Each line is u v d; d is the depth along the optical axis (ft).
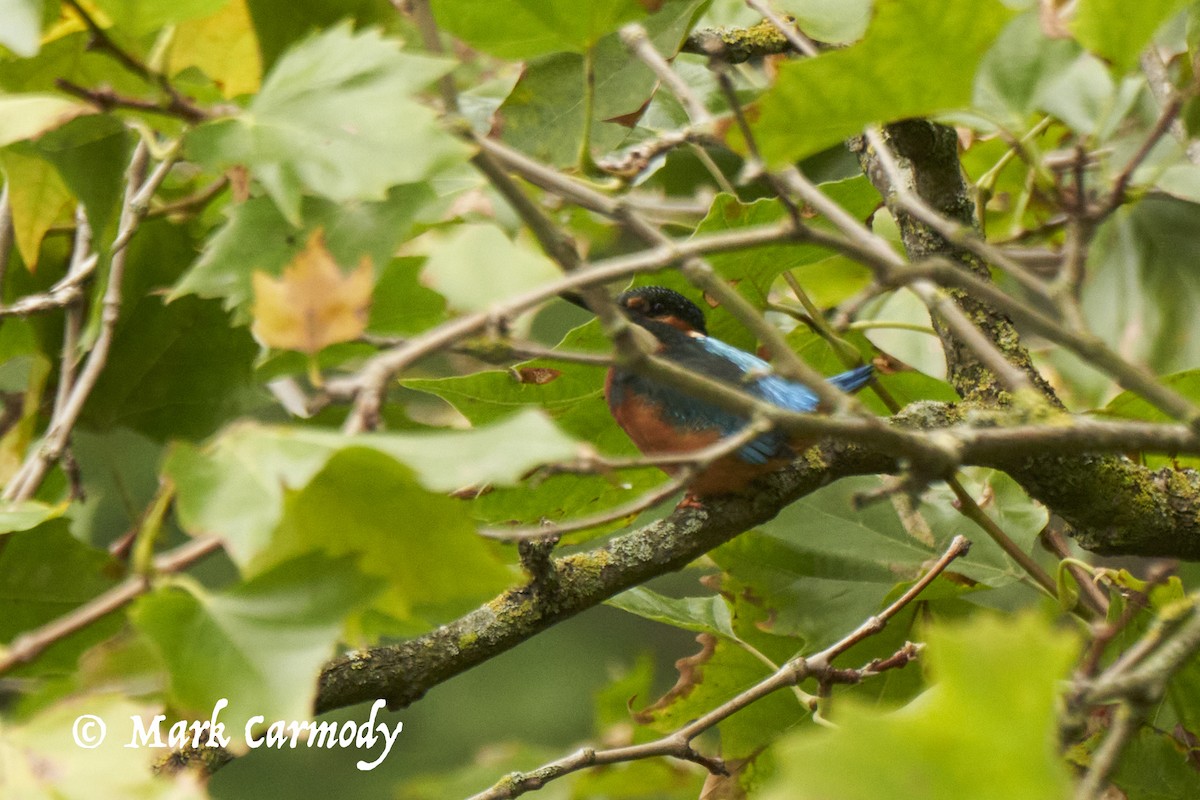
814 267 25.90
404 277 14.29
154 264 19.19
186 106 12.53
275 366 14.66
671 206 25.52
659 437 21.47
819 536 21.65
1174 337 22.97
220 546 9.87
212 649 9.08
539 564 17.53
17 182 17.76
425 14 12.80
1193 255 23.22
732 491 18.98
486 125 21.24
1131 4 12.48
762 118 11.62
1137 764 17.63
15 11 11.54
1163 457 21.48
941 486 21.76
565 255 11.46
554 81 18.97
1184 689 17.70
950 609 21.26
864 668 19.17
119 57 12.41
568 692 70.33
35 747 9.33
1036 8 13.24
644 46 15.66
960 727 6.82
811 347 23.36
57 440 16.40
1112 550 19.06
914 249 20.47
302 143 11.35
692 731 18.78
